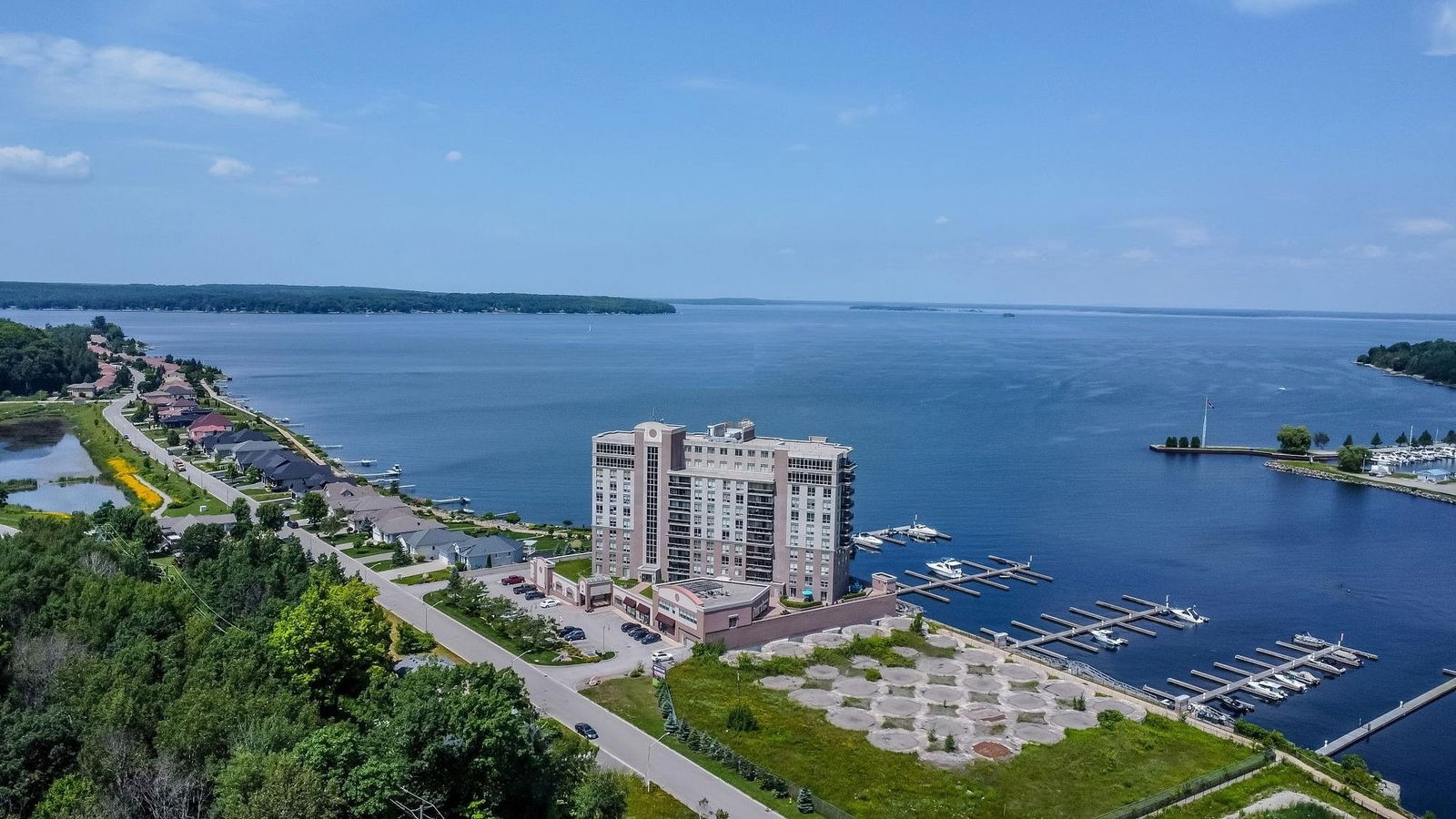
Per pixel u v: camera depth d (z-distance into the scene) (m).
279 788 99.06
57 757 116.19
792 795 144.38
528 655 195.75
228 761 112.81
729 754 153.75
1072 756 157.38
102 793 107.44
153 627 154.25
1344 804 148.38
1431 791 168.50
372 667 150.38
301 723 123.75
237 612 177.88
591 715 169.12
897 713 172.62
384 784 105.06
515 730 112.25
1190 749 162.25
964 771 151.88
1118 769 154.00
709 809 138.75
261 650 145.75
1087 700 180.88
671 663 192.25
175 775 109.19
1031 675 192.62
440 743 108.44
